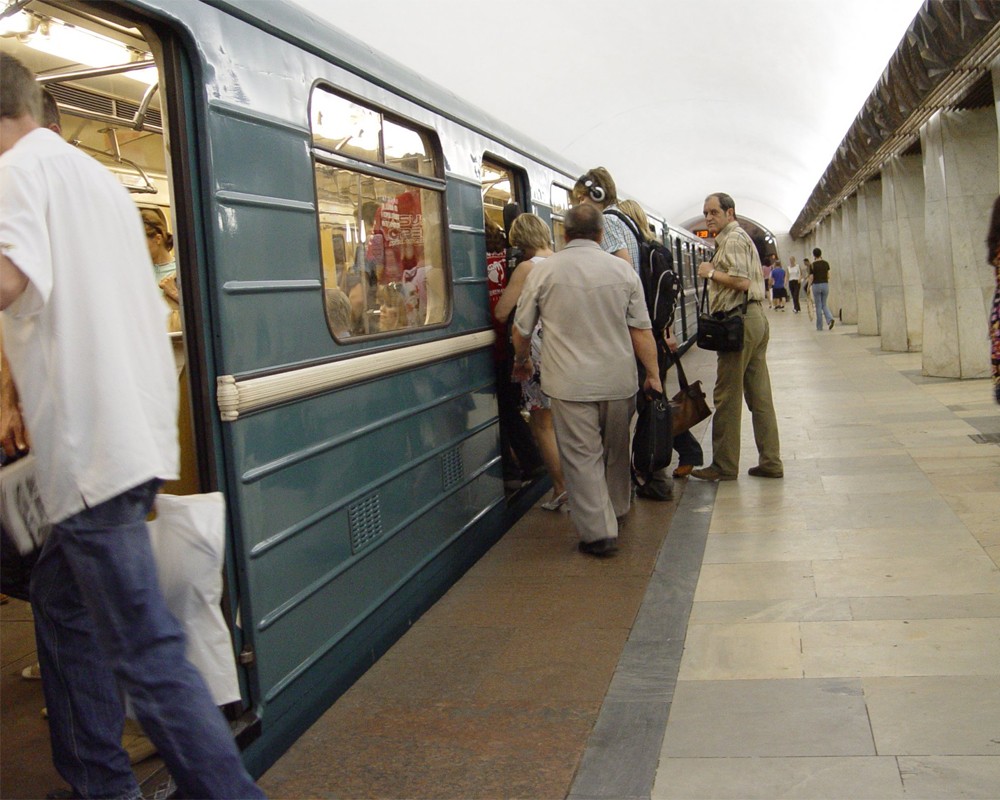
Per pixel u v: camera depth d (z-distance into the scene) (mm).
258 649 3090
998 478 6074
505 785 2916
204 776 2203
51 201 2174
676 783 2830
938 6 7938
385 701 3605
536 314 5363
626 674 3664
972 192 10891
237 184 3135
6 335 2217
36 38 3518
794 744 2986
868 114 13242
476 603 4637
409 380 4453
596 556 5227
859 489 6141
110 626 2203
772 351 17344
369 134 4203
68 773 2539
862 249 19531
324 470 3592
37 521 2629
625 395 5285
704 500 6238
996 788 2627
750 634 3924
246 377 3088
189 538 2529
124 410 2191
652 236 6402
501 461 5887
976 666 3408
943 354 11344
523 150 6734
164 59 2947
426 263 4828
